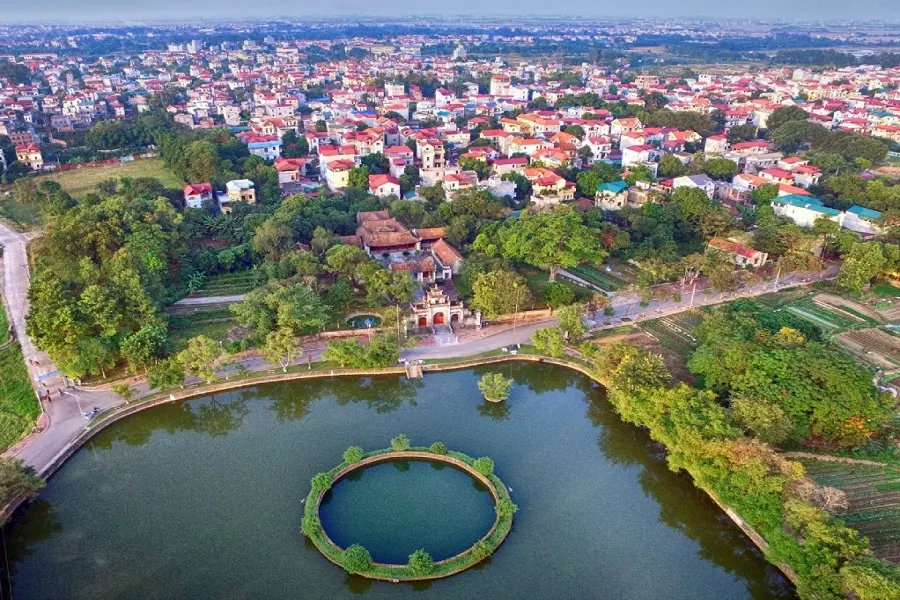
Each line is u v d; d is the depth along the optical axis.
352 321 145.00
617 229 182.75
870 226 192.12
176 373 116.31
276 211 189.12
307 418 119.06
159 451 109.25
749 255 173.12
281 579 82.88
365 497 97.44
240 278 165.50
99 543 88.25
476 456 107.19
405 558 86.25
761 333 119.81
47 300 120.75
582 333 136.50
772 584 85.00
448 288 161.62
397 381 127.69
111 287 130.62
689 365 120.00
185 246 168.12
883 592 68.44
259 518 92.69
